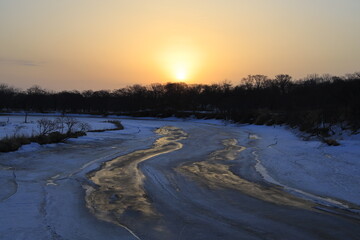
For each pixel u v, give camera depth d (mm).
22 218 8297
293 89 83438
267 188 12258
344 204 10117
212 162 18469
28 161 17078
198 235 7406
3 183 12156
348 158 19125
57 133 26266
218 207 9711
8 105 117375
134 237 7273
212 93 103312
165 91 119125
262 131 45250
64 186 12102
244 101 77312
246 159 19609
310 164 17406
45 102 121438
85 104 122250
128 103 116500
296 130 40719
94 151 21781
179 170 15883
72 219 8414
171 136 37188
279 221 8414
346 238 7273
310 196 11055
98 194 11148
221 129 50469
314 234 7500
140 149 23781
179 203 10133
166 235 7406
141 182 13117
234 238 7234
